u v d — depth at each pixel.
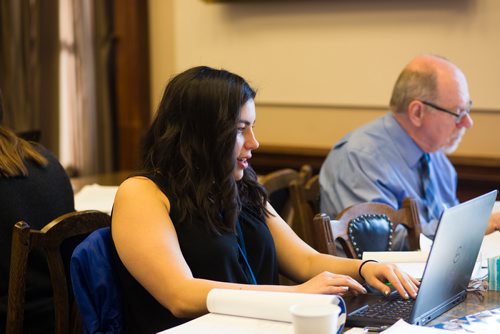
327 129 4.58
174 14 5.09
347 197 2.90
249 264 1.98
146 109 5.30
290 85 4.64
